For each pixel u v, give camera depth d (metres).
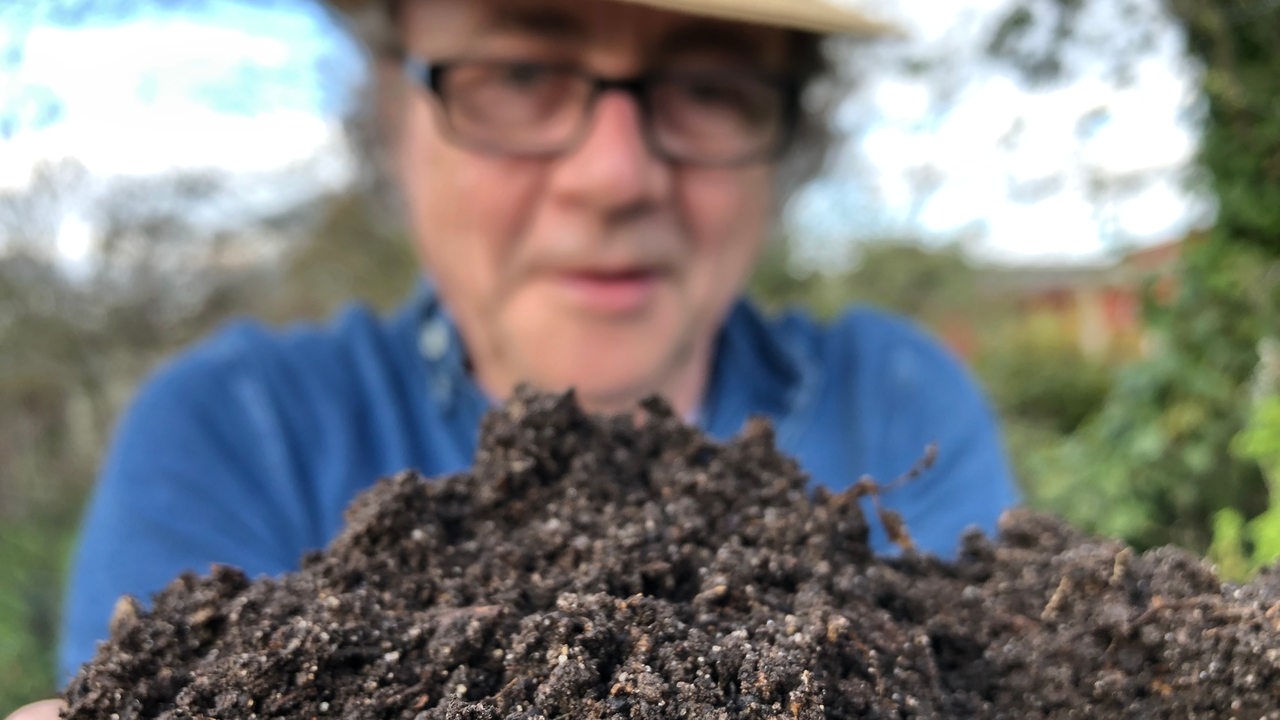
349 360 0.37
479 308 0.34
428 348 0.37
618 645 0.13
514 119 0.31
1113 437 0.56
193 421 0.33
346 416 0.35
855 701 0.12
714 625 0.13
